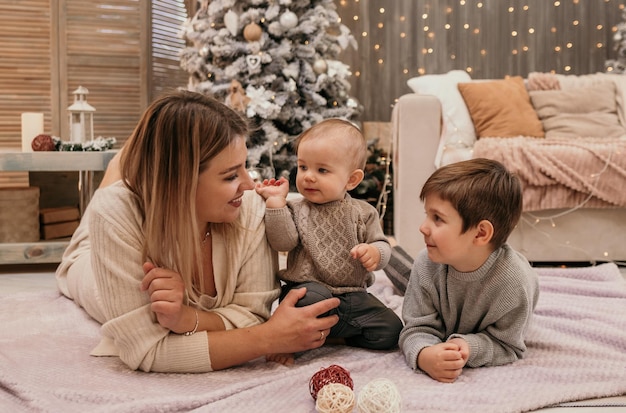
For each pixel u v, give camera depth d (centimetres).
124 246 143
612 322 184
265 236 163
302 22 382
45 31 436
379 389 121
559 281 233
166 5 477
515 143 319
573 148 307
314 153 157
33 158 298
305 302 155
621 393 140
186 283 145
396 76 477
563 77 398
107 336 164
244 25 378
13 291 263
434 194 146
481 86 366
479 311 154
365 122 468
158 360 146
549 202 308
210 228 156
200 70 391
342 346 173
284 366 154
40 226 322
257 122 371
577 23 475
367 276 168
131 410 122
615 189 303
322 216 162
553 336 173
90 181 324
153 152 141
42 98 440
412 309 162
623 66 451
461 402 133
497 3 473
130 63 454
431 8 473
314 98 380
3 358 158
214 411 125
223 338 147
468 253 147
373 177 400
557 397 134
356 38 473
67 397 133
